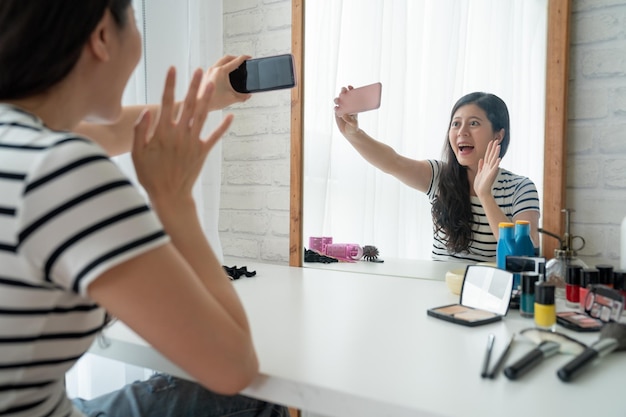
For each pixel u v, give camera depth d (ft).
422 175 4.27
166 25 4.43
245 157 5.27
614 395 1.83
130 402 2.99
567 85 3.71
